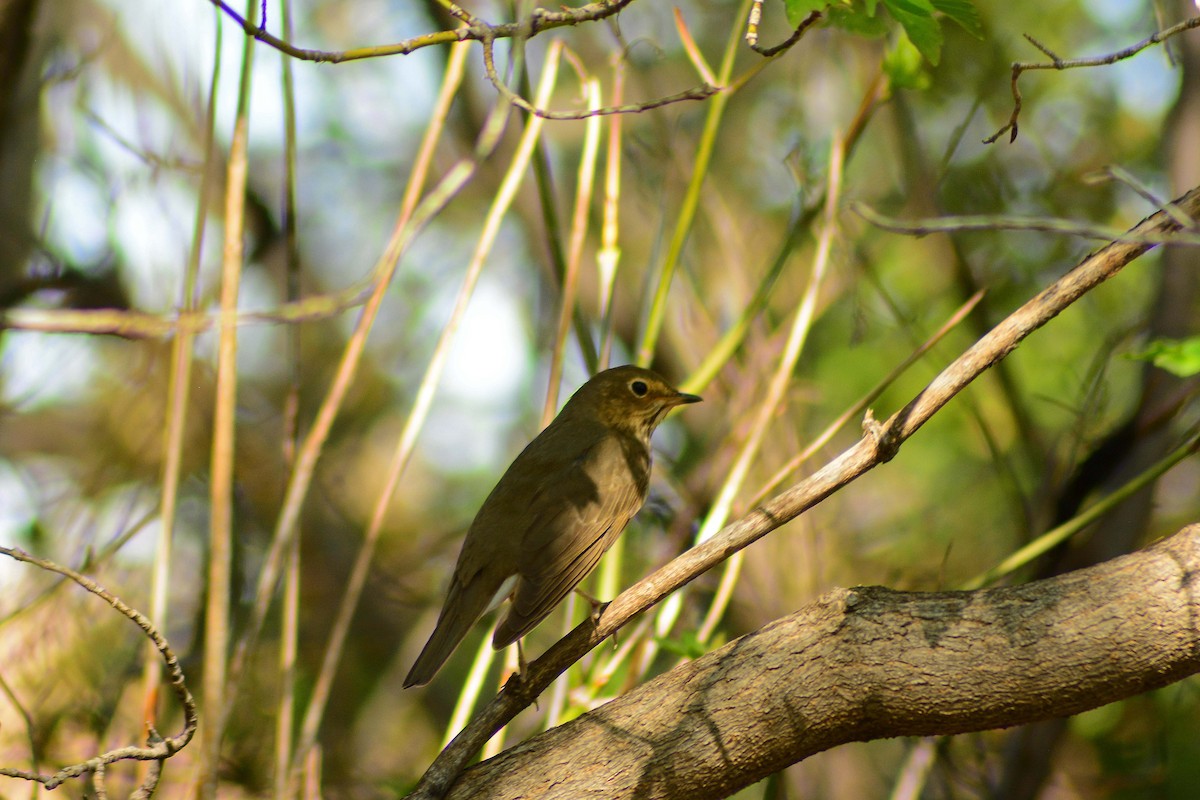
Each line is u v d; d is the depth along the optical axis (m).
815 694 5.80
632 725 5.96
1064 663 5.50
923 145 13.89
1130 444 10.26
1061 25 14.64
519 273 16.77
